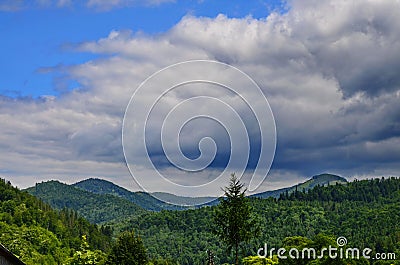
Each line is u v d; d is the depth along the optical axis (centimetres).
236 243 3884
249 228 3888
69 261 5244
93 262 5356
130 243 5812
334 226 17412
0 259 2434
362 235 15000
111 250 5800
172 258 16788
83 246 5369
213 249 16612
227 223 3866
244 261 6269
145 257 5862
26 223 16012
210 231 3953
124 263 5666
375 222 16288
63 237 15875
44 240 14288
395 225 15650
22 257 13012
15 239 13638
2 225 14750
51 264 13650
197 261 16175
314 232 16862
